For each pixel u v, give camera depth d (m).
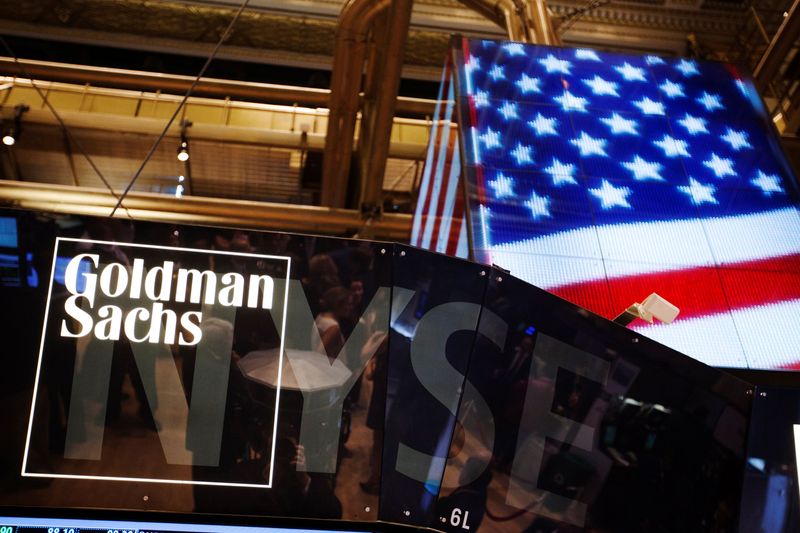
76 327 3.35
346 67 10.03
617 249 5.48
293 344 3.46
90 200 11.55
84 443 3.27
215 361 3.40
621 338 3.74
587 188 5.85
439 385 3.54
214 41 14.00
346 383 3.46
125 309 3.40
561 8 13.55
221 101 13.24
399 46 8.55
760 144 6.41
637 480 3.62
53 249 3.41
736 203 5.90
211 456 3.32
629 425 3.66
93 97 12.85
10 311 3.32
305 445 3.38
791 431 3.72
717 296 5.29
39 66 12.39
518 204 5.65
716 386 3.74
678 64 7.04
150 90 12.91
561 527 3.53
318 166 13.06
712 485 3.65
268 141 12.41
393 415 3.47
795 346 5.11
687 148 6.28
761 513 3.63
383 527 3.41
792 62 12.01
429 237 8.30
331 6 13.36
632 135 6.32
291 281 3.51
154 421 3.32
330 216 11.47
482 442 3.54
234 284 3.47
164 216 11.60
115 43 13.85
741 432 3.70
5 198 11.42
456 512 3.46
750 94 6.86
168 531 3.27
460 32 13.70
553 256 5.36
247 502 3.30
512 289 3.69
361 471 3.40
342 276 3.55
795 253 5.59
